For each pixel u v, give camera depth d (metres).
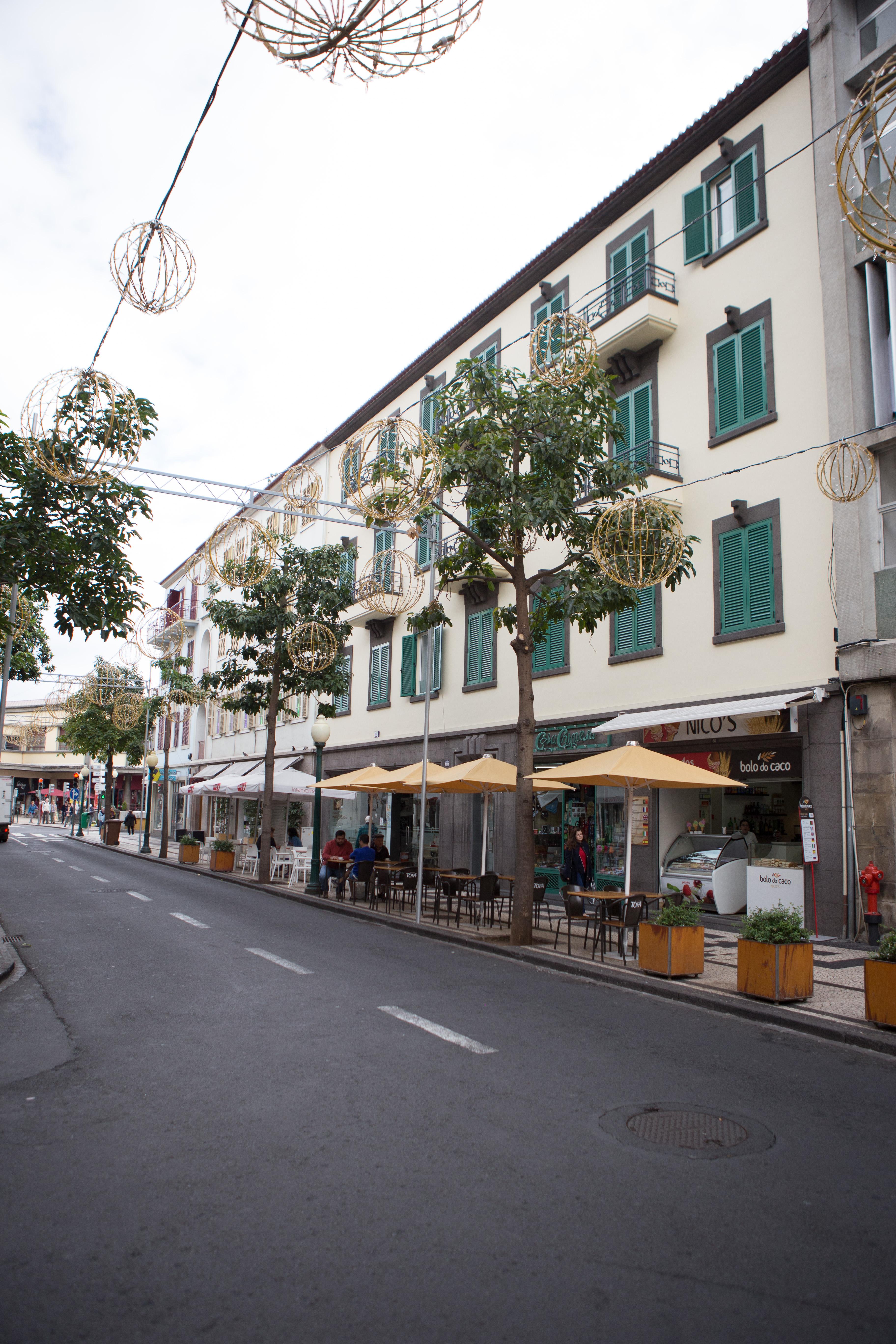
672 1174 4.54
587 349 17.02
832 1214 4.11
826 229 13.99
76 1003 8.39
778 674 14.37
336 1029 7.42
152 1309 3.24
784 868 13.62
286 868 24.48
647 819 16.69
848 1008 8.48
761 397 15.18
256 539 17.30
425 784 15.48
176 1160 4.63
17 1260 3.59
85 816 49.31
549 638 19.95
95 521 10.88
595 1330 3.15
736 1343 3.09
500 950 12.48
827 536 13.80
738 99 15.88
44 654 21.58
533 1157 4.73
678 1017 8.42
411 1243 3.76
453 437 12.80
